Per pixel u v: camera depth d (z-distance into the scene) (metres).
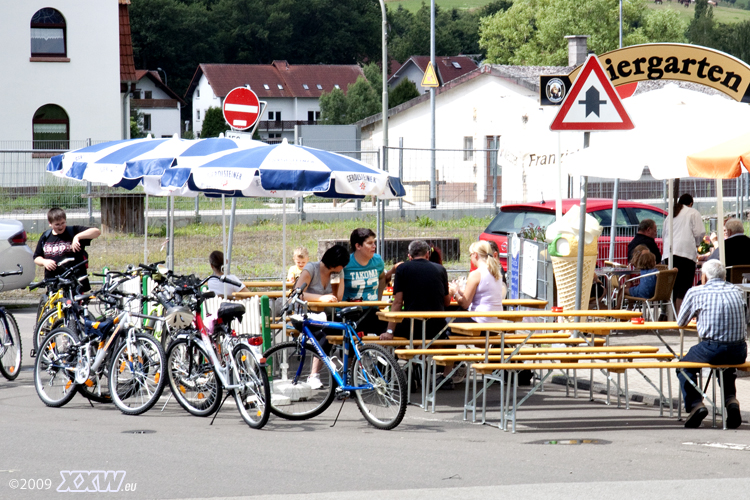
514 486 14.98
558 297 29.12
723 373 20.47
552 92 25.28
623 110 21.66
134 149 26.56
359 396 20.19
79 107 90.12
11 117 88.06
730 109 26.81
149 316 21.38
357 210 56.50
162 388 21.02
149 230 53.50
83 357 21.80
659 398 22.73
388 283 29.02
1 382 25.11
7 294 42.66
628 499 14.25
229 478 15.43
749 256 32.09
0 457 16.75
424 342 21.77
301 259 32.28
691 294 20.47
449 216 53.81
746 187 55.84
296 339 21.73
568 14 178.62
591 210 37.00
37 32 89.00
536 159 33.47
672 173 25.05
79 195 54.00
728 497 14.36
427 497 14.30
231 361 20.14
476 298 24.17
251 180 20.91
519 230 37.06
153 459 16.70
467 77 99.56
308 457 16.98
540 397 23.88
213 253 25.59
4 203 53.69
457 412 21.86
